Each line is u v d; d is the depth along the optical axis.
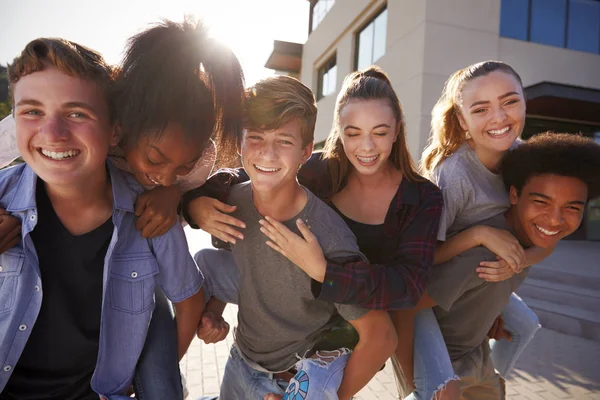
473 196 1.71
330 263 1.30
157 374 1.39
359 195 1.68
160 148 1.09
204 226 1.47
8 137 1.32
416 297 1.38
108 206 1.34
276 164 1.28
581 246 9.02
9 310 1.22
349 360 1.44
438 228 1.53
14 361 1.23
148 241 1.38
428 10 8.25
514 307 2.17
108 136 1.16
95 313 1.32
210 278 1.81
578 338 4.56
